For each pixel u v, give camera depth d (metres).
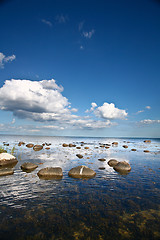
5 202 7.45
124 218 6.30
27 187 9.56
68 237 5.07
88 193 8.89
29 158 19.89
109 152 29.61
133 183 10.86
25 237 4.99
